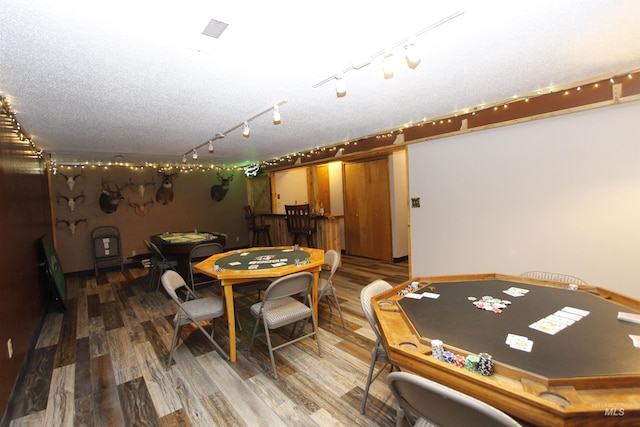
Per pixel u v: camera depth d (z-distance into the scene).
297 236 6.55
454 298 1.97
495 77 2.50
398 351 1.40
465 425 1.09
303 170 8.55
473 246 3.84
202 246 4.39
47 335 3.36
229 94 2.55
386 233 6.32
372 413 2.00
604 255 2.88
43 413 2.11
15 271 2.72
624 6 1.52
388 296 2.10
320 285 3.43
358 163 6.76
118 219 6.68
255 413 2.03
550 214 3.18
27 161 3.71
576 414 0.96
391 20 1.57
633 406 0.98
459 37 1.80
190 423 1.96
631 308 1.70
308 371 2.50
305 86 2.45
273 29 1.59
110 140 4.18
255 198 8.61
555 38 1.86
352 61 2.02
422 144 4.29
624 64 2.38
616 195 2.78
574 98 2.87
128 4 1.32
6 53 1.73
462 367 1.23
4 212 2.53
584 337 1.39
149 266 6.27
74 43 1.65
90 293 4.94
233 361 2.68
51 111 2.80
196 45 1.72
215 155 6.12
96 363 2.74
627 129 2.69
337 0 1.38
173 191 7.39
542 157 3.20
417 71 2.29
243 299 4.37
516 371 1.16
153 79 2.18
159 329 3.44
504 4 1.47
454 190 3.97
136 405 2.15
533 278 2.33
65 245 6.11
